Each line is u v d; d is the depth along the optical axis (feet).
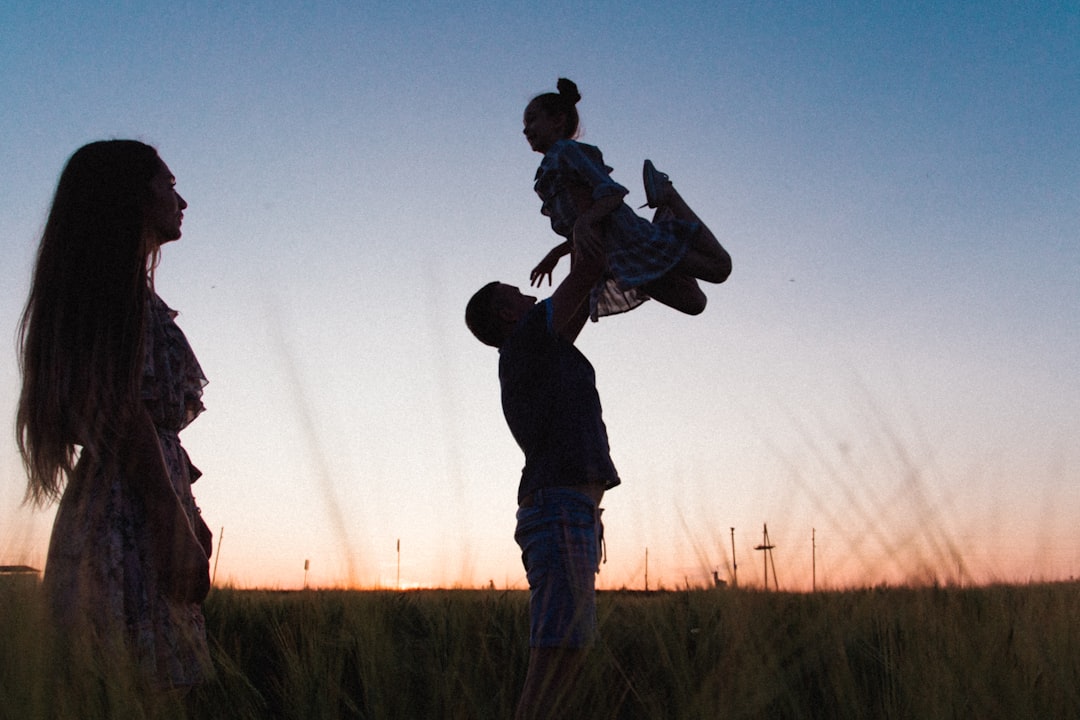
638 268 9.59
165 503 7.50
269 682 8.29
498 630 9.20
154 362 8.00
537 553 8.20
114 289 7.53
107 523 7.35
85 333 7.39
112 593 7.14
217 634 12.08
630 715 6.88
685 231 9.73
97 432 7.25
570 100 12.06
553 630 7.77
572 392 8.84
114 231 7.66
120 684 5.92
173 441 8.31
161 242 8.36
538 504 8.38
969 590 6.70
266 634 11.20
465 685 6.12
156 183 8.09
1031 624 6.73
